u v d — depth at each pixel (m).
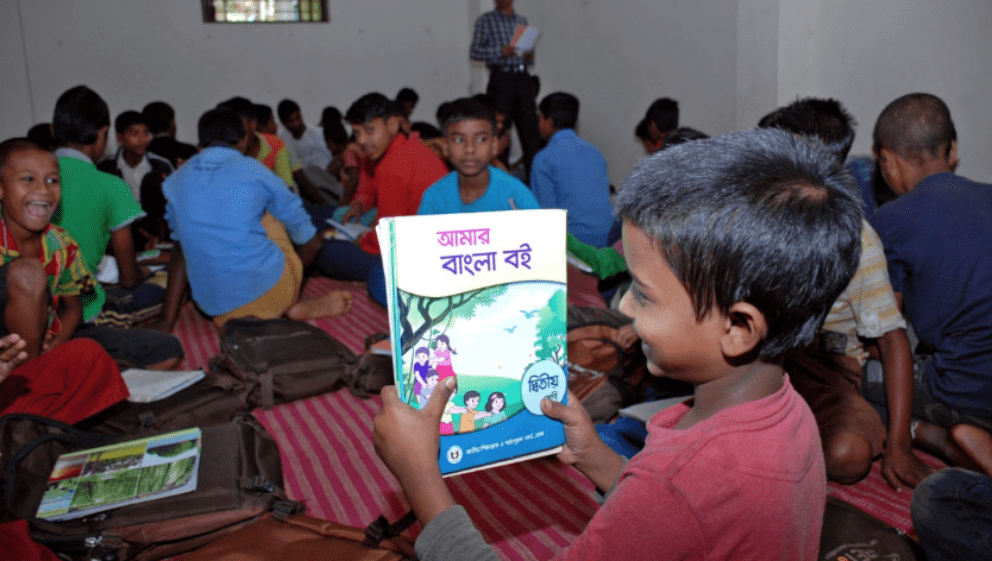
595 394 2.20
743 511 0.62
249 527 1.57
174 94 6.67
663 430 0.70
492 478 2.05
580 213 3.72
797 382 1.99
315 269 4.40
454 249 0.82
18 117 6.16
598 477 0.93
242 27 6.79
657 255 0.64
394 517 1.83
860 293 1.78
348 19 7.13
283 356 2.59
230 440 1.87
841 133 1.87
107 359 2.02
